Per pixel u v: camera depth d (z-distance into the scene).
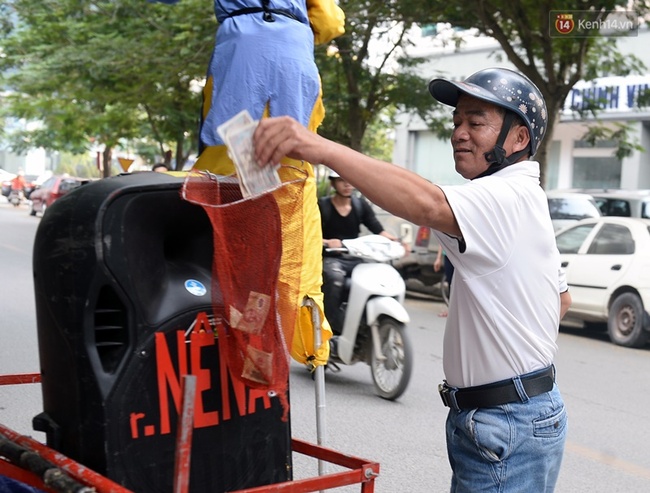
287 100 3.28
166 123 22.59
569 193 14.89
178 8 13.81
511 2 13.49
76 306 2.30
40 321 2.48
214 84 3.36
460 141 2.54
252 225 2.37
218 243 2.33
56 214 2.38
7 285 12.52
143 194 2.33
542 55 15.13
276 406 2.63
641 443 6.09
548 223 2.49
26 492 2.58
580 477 5.30
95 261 2.26
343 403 6.74
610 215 14.93
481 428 2.45
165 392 2.38
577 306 11.17
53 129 28.30
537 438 2.47
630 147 18.97
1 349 7.87
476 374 2.47
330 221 7.44
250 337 2.41
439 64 26.14
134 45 15.20
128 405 2.32
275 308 2.41
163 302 2.38
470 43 25.62
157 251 2.39
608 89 18.36
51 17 17.03
